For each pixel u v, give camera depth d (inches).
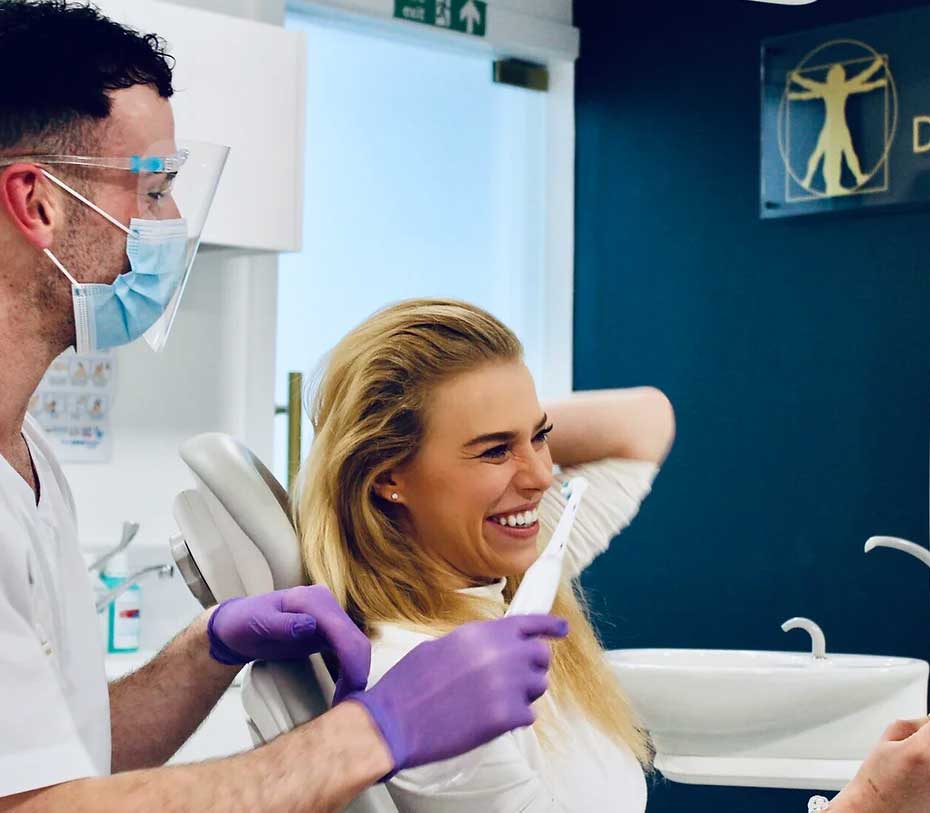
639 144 143.7
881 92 120.3
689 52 138.8
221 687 54.0
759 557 130.5
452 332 51.0
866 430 122.1
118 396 116.8
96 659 50.2
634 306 143.9
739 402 133.0
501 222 151.9
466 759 44.5
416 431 50.2
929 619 116.4
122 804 37.1
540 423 51.8
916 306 118.6
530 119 152.9
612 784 54.2
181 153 48.9
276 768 37.9
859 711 91.4
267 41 104.4
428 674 39.7
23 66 44.7
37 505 49.9
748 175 132.6
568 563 61.6
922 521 117.3
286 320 132.3
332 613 44.8
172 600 119.0
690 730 93.4
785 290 129.2
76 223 46.4
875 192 120.4
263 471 52.4
